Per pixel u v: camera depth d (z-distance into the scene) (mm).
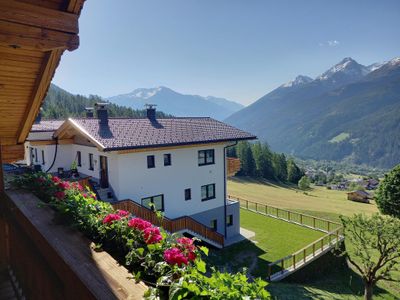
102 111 15641
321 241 15766
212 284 1627
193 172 15992
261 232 18375
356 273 15836
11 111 4449
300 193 51750
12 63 3250
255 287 1725
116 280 1857
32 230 3010
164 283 1677
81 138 16609
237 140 17391
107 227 2539
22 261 3443
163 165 14680
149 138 14430
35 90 3906
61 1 2643
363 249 11953
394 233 10500
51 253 2469
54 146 17594
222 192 17469
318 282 14133
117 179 13195
